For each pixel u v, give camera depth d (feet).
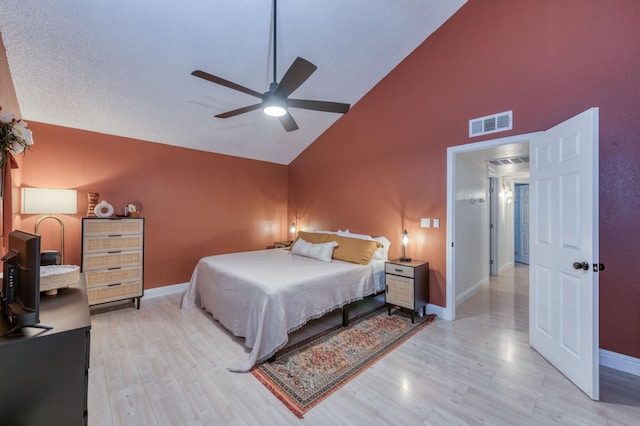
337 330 9.47
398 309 11.59
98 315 10.59
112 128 11.40
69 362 3.69
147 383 6.51
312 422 5.33
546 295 7.61
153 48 8.47
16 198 9.13
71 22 7.29
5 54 7.35
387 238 12.51
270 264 10.63
